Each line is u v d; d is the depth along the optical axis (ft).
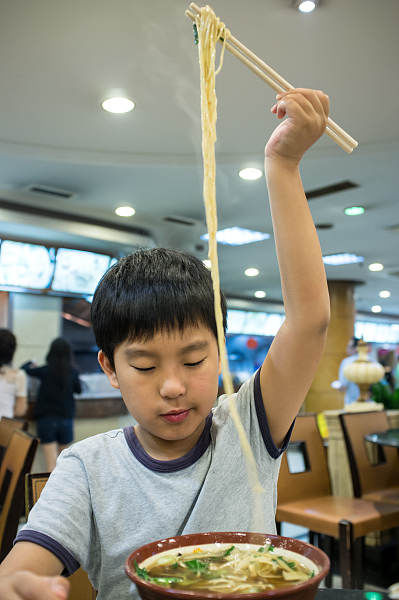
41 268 19.36
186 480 2.86
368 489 9.84
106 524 2.76
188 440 2.97
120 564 2.74
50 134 11.99
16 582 1.80
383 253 24.00
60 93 10.12
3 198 16.52
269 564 1.97
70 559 2.57
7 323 20.57
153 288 2.49
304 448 9.71
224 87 9.84
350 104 10.68
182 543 2.18
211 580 1.88
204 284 2.64
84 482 2.84
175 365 2.50
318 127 2.36
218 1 7.47
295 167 2.48
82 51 8.68
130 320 2.47
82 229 18.43
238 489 2.87
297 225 2.44
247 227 19.39
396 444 8.55
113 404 18.61
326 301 2.52
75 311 23.36
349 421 10.16
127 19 7.82
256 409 2.94
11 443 6.27
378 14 7.77
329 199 16.65
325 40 8.45
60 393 15.97
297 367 2.65
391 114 11.14
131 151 12.94
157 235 20.57
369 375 13.00
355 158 13.34
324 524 8.25
